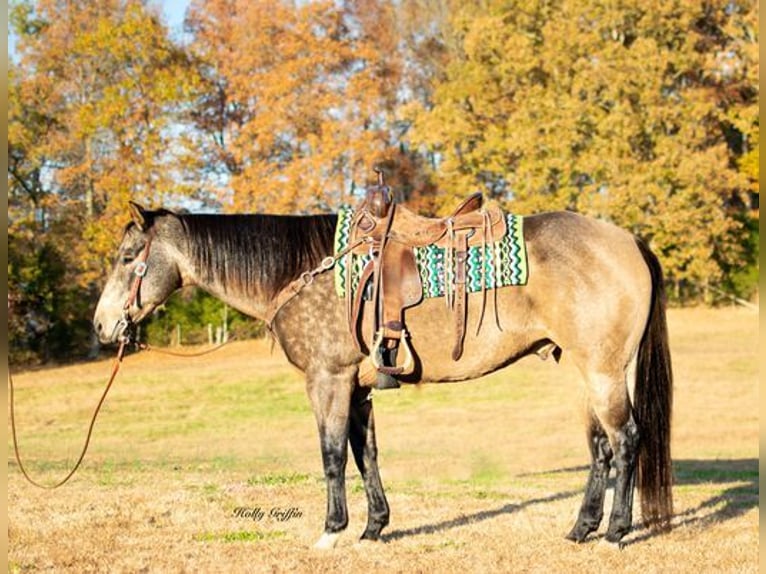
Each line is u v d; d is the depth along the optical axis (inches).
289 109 1262.3
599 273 222.5
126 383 1024.2
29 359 1254.3
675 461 517.3
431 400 894.4
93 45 1224.2
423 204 1307.8
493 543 235.3
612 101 1167.6
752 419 738.8
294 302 229.8
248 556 222.5
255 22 1314.0
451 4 1487.5
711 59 1186.6
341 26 1371.8
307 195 1214.3
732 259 1242.0
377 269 223.3
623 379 224.1
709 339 1126.4
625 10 1161.4
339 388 227.6
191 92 1248.8
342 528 229.3
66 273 1270.9
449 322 223.0
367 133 1247.5
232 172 1364.4
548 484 359.3
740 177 1162.0
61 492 308.8
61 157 1273.4
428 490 330.6
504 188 1326.3
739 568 206.7
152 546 233.5
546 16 1243.8
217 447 665.6
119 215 1204.5
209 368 1117.1
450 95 1270.9
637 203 1116.5
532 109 1157.1
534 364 1048.8
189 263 241.8
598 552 222.8
